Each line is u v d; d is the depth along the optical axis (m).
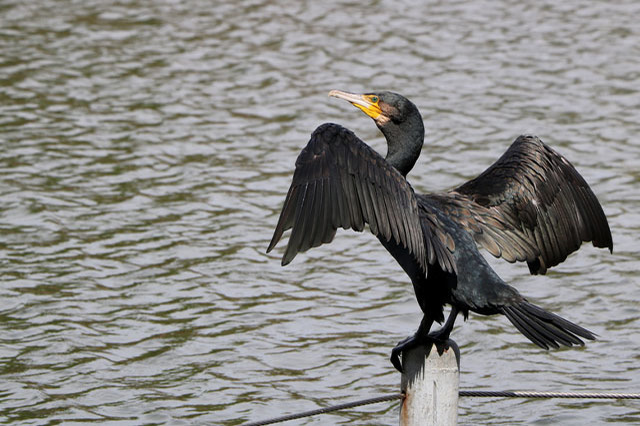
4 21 26.89
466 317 7.75
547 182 8.19
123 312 13.60
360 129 20.20
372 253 15.56
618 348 12.85
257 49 25.03
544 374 12.34
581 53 24.73
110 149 19.08
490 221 8.02
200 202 16.98
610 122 20.47
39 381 12.04
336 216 6.84
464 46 25.23
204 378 12.18
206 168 18.34
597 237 8.27
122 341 12.93
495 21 27.38
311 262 15.22
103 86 22.47
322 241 6.77
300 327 13.36
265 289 14.34
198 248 15.41
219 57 24.47
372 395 11.85
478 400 11.88
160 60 24.23
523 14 28.00
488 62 24.06
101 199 16.97
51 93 21.95
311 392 11.93
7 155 18.62
